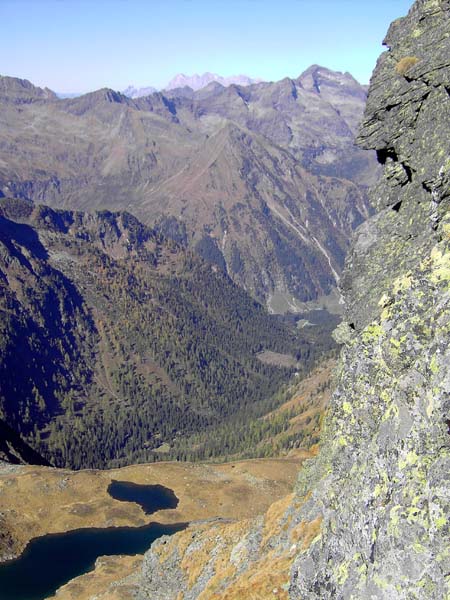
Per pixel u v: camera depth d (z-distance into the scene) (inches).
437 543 845.8
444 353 944.9
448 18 1753.2
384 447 1003.9
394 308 1112.8
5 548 6072.8
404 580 866.1
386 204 1904.5
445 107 1638.8
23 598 5113.2
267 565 1843.0
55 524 6692.9
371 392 1159.0
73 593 4576.8
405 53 1831.9
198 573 2733.8
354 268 1878.7
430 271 1069.1
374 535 957.2
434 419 916.6
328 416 1977.1
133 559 5324.8
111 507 7062.0
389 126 1804.9
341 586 997.2
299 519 1920.5
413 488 912.3
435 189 1256.8
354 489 1066.7
